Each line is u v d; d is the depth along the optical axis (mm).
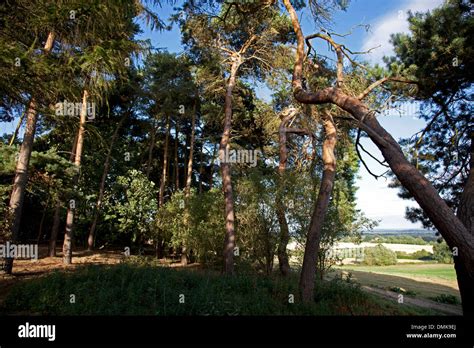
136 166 25609
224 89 15070
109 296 6340
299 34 7211
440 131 9836
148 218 17766
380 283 16547
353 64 8383
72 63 4367
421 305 11234
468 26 7152
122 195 19844
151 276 7750
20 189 10055
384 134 4465
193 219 14102
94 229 20453
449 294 14727
